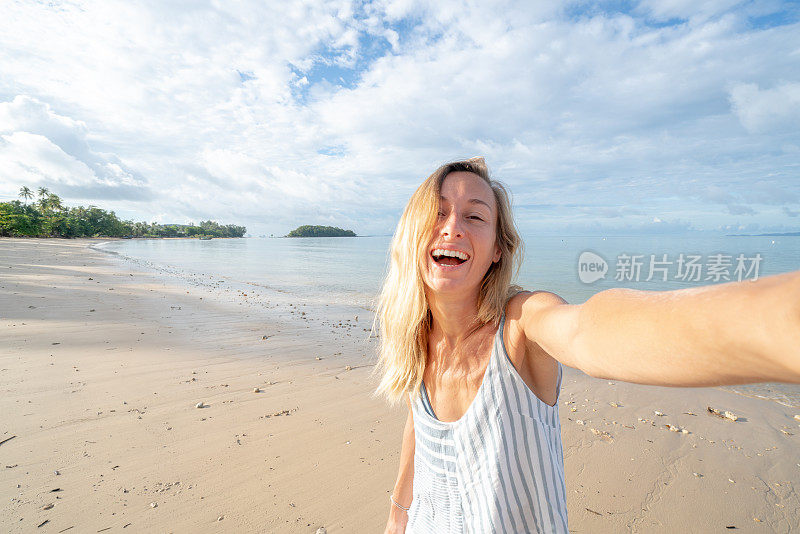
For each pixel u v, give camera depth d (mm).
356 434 3902
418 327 1201
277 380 5402
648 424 4262
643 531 2736
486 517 980
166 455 3498
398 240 1232
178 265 29875
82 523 2676
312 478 3205
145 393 4820
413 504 1261
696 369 493
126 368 5680
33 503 2857
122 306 10406
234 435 3865
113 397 4676
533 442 945
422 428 1175
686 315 498
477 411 999
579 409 4668
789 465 3475
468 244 1027
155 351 6531
